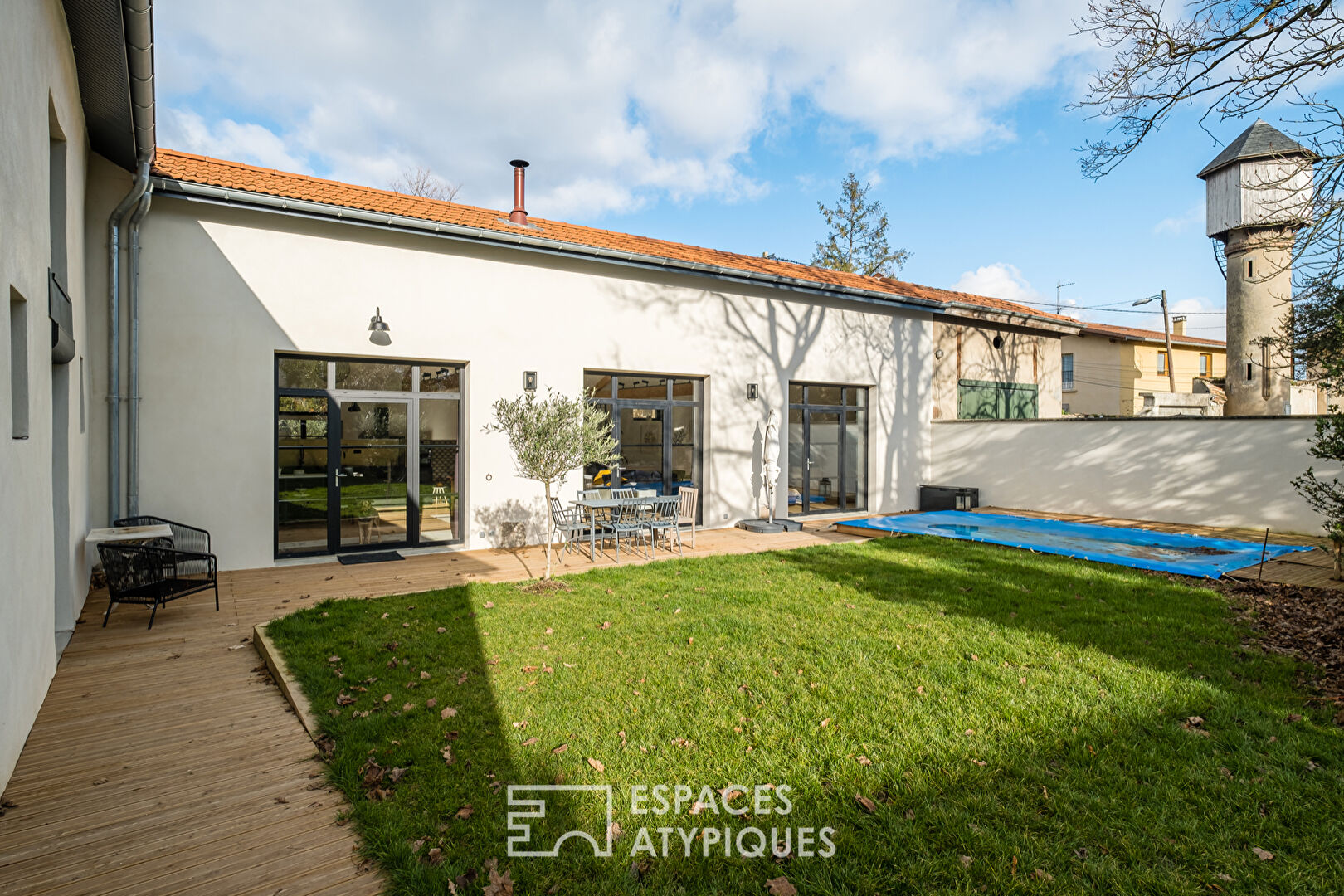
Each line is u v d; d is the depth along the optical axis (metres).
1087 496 12.25
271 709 3.88
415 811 2.73
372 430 8.50
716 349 11.16
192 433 7.21
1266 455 10.22
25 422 3.39
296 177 8.55
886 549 8.91
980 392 15.43
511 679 4.13
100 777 3.08
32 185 3.59
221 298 7.36
